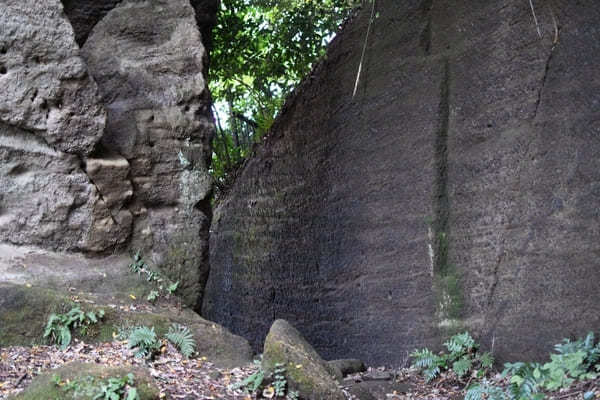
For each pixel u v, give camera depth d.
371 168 9.15
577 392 5.36
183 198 7.12
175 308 6.59
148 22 7.38
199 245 7.10
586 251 6.22
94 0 7.29
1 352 5.25
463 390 6.51
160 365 5.42
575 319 6.24
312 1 12.27
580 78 6.45
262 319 11.73
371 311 8.88
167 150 7.10
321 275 10.14
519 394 5.41
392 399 6.39
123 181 6.74
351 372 7.66
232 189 13.11
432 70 8.23
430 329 7.80
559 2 6.73
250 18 12.77
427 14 8.50
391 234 8.62
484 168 7.39
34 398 4.23
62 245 6.43
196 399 4.68
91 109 6.48
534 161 6.81
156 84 7.21
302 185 10.78
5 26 6.16
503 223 7.09
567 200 6.45
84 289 6.25
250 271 12.13
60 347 5.47
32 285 5.96
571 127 6.49
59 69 6.33
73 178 6.47
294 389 4.96
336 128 9.98
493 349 6.95
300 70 12.77
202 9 8.36
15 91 6.18
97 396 4.23
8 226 6.24
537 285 6.63
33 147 6.34
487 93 7.47
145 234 6.89
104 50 7.20
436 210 7.90
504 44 7.30
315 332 10.16
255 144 12.55
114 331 5.77
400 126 8.66
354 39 9.85
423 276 8.02
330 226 9.99
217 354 5.90
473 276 7.38
